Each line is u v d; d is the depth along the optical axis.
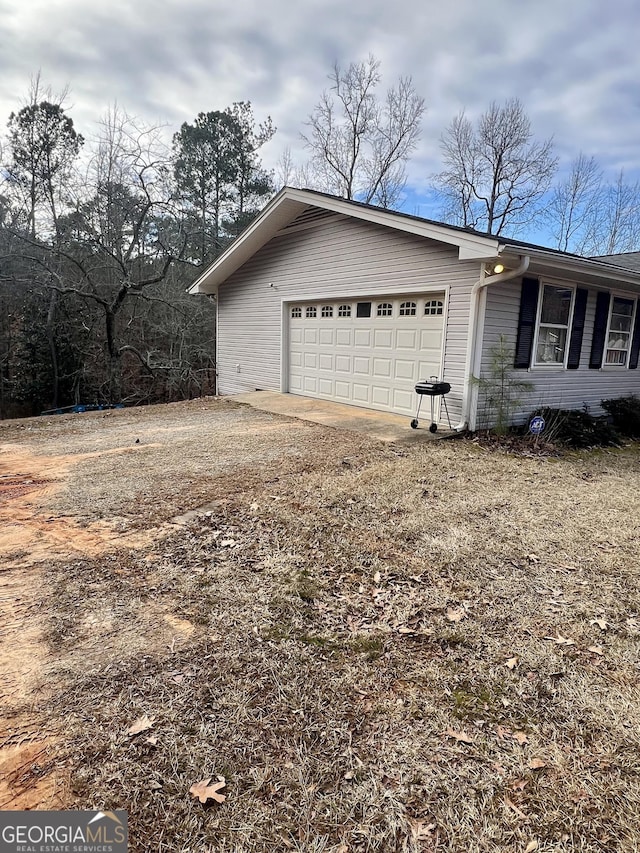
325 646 2.30
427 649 2.31
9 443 6.27
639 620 2.59
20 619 2.42
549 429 7.25
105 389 15.98
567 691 2.05
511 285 7.04
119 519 3.69
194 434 6.87
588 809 1.53
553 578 3.01
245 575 2.92
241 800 1.53
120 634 2.33
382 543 3.40
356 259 8.54
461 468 5.37
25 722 1.80
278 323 10.75
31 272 13.85
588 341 8.62
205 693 1.97
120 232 14.88
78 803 1.50
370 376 8.70
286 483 4.61
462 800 1.55
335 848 1.40
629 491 4.91
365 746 1.75
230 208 20.28
